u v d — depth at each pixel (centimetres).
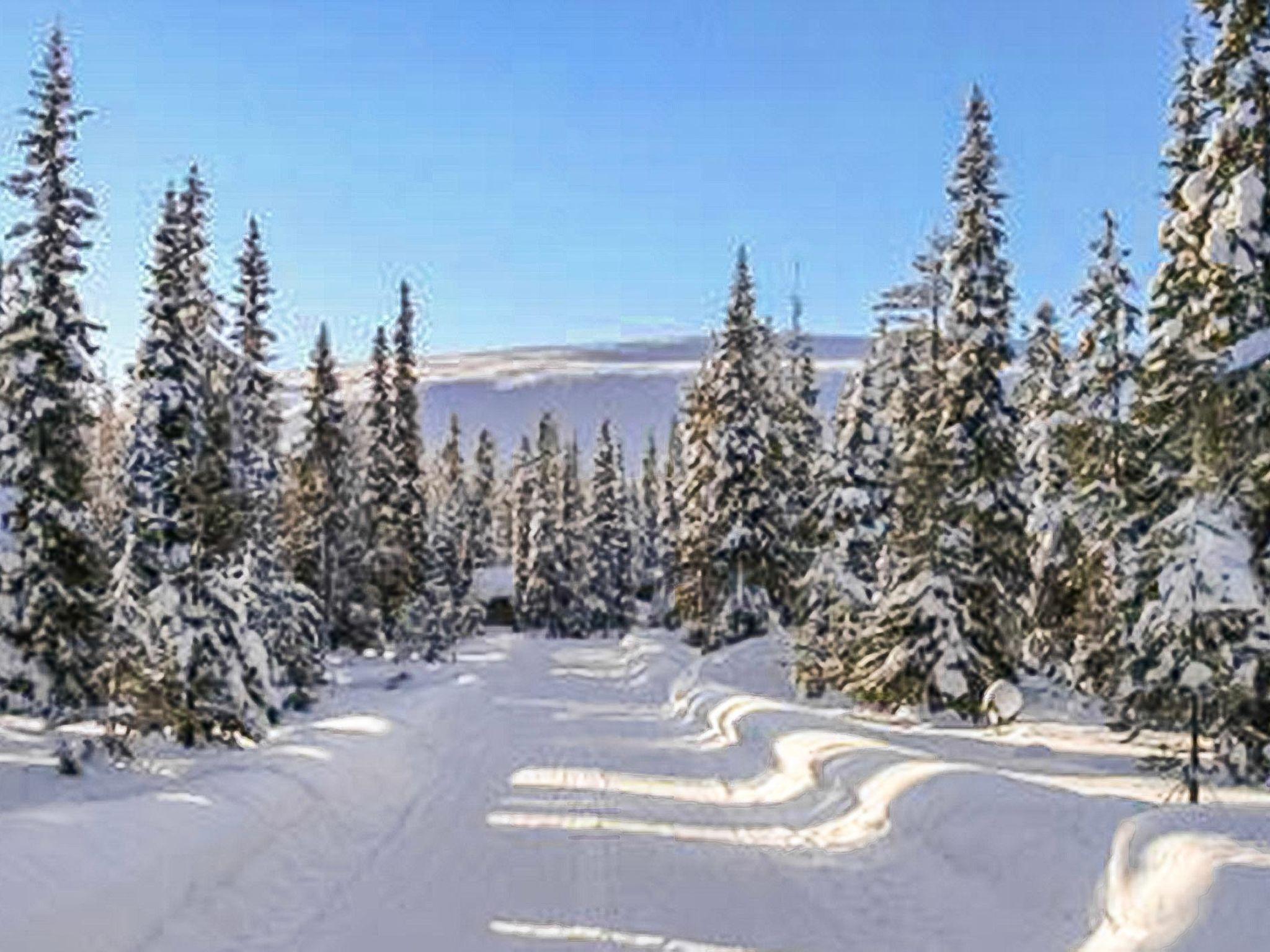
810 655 4294
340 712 3719
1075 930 931
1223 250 1938
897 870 1255
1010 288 3341
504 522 13250
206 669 2452
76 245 3231
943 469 3338
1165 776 2252
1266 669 1802
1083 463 2617
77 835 993
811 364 6350
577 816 1647
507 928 1055
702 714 3150
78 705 3141
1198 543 1664
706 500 5416
